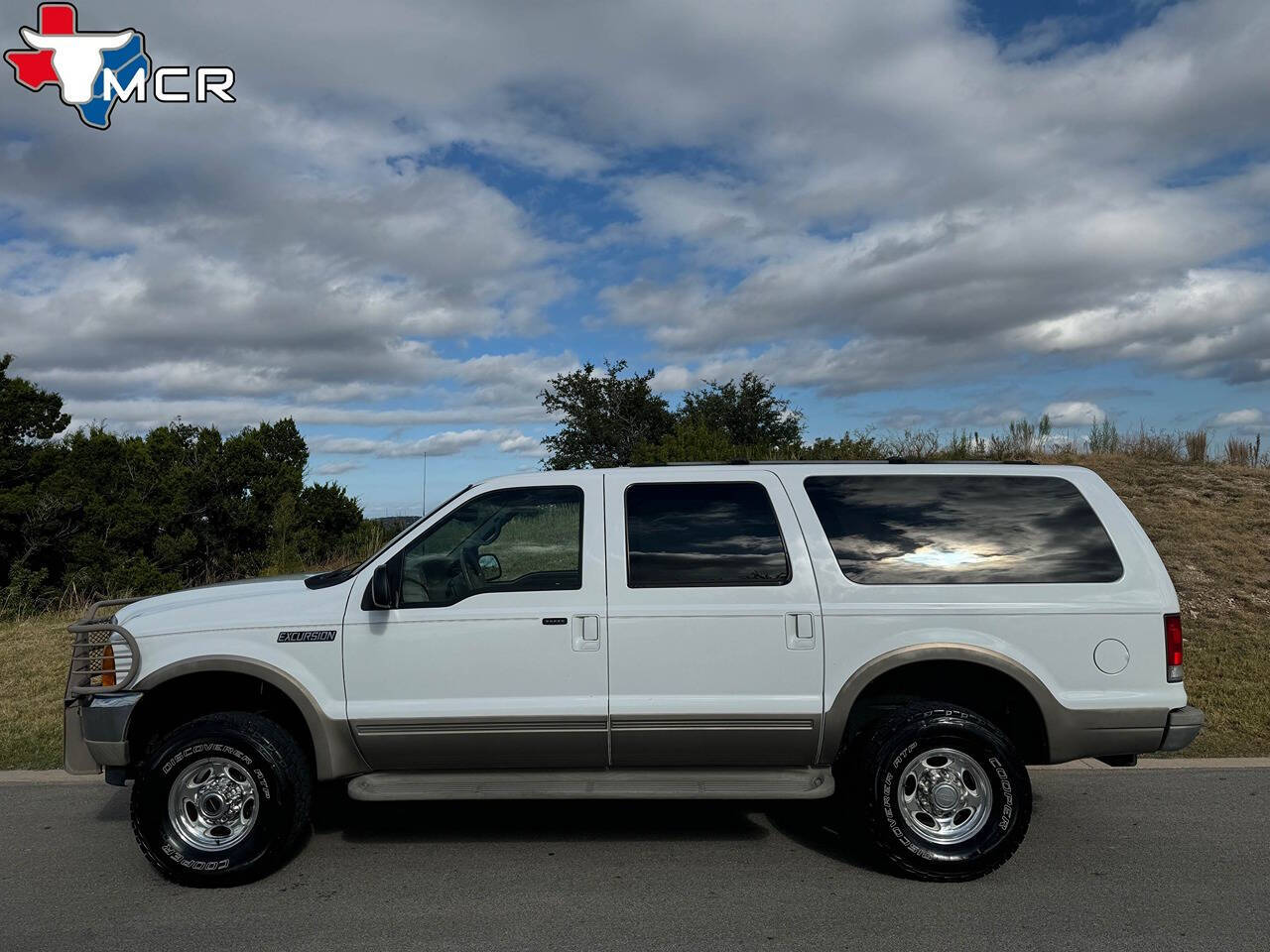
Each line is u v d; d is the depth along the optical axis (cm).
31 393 1678
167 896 453
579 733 480
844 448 1641
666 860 495
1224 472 1455
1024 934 402
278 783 464
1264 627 949
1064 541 493
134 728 486
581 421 2675
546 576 499
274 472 1789
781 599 482
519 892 452
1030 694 476
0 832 551
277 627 484
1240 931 402
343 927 414
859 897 443
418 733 480
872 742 469
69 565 1599
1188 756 681
